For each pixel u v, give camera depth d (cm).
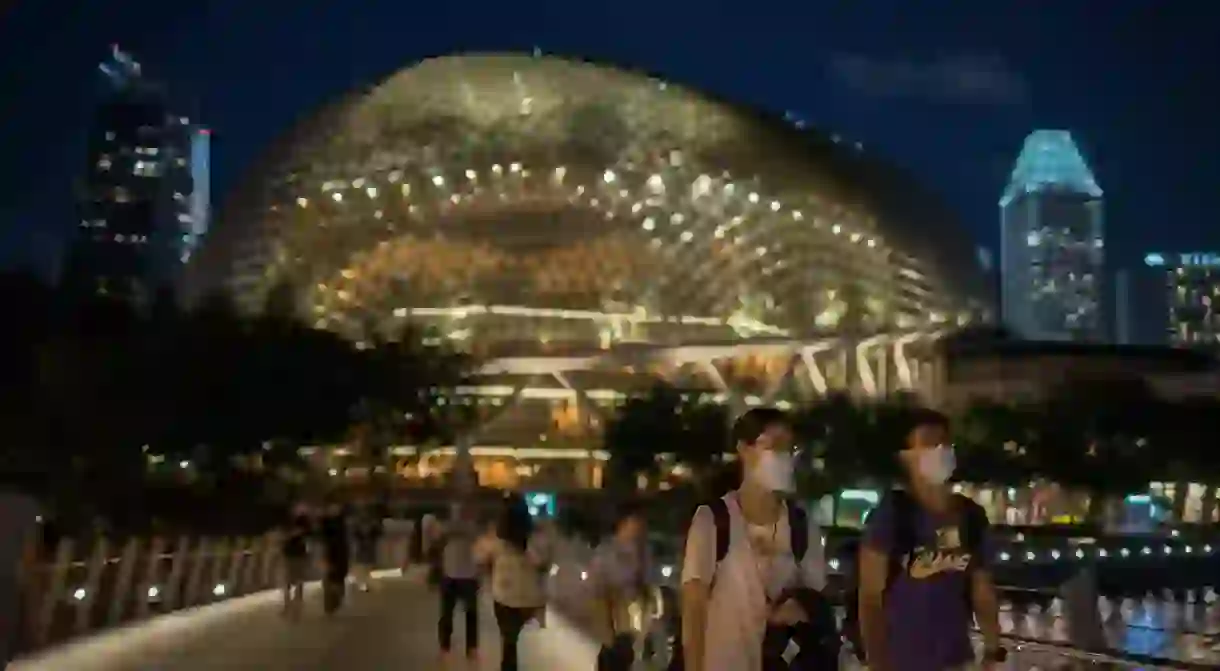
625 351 15162
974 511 1031
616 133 17262
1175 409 12125
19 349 6488
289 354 8181
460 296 16125
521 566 2153
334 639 3441
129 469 6788
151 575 4338
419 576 7294
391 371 9331
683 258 16638
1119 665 2223
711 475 1039
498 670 2688
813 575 992
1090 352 14562
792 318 16700
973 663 1025
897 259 17562
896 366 15412
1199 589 8031
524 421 15000
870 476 11069
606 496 11288
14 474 6338
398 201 16788
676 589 2130
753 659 959
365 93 18012
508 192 16700
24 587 3000
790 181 17412
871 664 1014
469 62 17938
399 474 12950
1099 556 8050
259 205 17462
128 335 7119
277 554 6347
